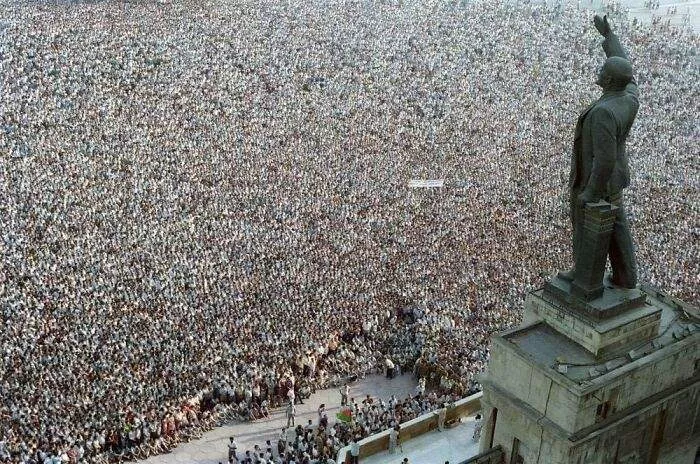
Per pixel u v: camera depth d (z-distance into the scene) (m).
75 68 142.38
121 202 104.25
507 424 31.56
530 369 30.09
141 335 75.69
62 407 64.25
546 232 105.50
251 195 109.88
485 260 96.06
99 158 115.50
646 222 107.38
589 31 191.38
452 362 73.06
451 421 61.31
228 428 68.06
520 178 122.56
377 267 92.94
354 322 80.81
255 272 90.19
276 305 83.06
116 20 171.25
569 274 31.81
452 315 81.94
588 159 30.17
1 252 89.50
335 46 171.62
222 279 88.00
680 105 152.88
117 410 64.81
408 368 76.31
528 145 135.50
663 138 138.38
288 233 100.31
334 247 97.56
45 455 58.75
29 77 136.50
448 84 158.75
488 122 143.62
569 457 29.28
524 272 93.19
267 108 140.00
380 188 115.69
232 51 161.50
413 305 84.06
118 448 62.62
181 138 125.12
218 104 138.62
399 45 175.75
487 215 109.56
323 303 84.06
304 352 75.06
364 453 58.44
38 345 72.88
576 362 29.92
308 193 112.12
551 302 31.59
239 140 127.00
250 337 76.69
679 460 33.59
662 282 89.75
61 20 166.62
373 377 76.25
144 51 154.75
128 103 134.00
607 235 29.81
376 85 154.88
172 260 91.25
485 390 32.16
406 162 125.38
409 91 153.88
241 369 71.75
